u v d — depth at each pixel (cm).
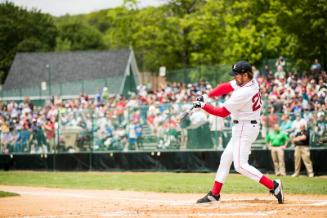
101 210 1366
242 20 5388
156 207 1373
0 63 9506
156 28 6091
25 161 3272
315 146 2584
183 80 4175
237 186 2027
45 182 2473
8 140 3325
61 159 3183
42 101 4759
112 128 3075
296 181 2248
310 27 3941
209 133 2848
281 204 1375
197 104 1366
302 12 3956
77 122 3158
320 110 2603
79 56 7081
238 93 1329
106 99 4138
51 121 3288
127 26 6394
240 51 5153
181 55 6247
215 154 2823
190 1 5969
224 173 1413
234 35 5212
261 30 5238
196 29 5684
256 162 2714
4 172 3148
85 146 3131
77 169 3141
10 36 9844
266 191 1852
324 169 2569
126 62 6775
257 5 5134
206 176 2597
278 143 2591
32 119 3391
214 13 5762
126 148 3039
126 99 4019
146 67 7550
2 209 1466
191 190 1962
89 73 6831
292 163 2623
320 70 3353
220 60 5994
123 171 3036
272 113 2681
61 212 1360
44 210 1421
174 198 1717
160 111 2970
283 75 3534
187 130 2894
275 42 5059
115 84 4844
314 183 2139
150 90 4269
